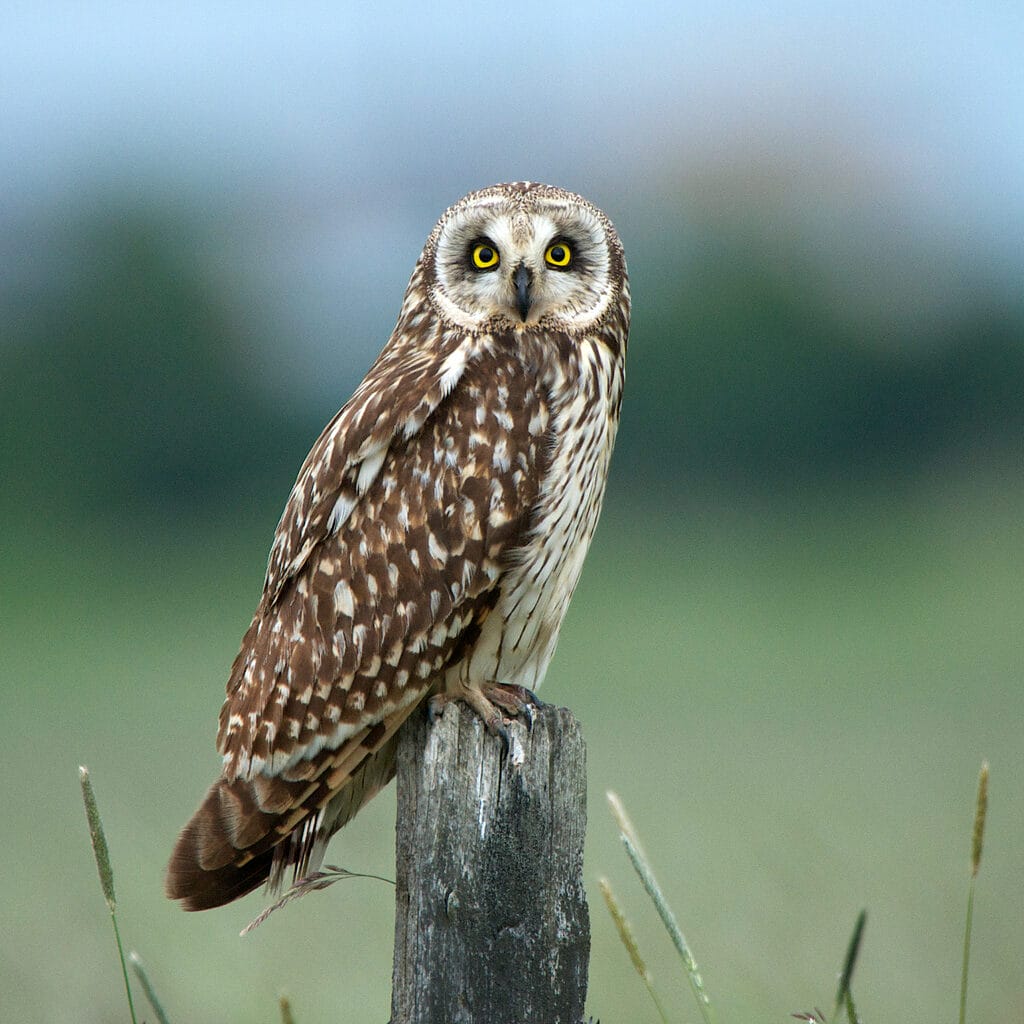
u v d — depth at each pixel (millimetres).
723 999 9086
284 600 7273
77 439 38781
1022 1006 8969
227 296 40531
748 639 27891
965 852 11734
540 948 5539
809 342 39750
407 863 5801
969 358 40562
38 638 30484
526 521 7078
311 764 6918
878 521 37156
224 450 39594
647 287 40406
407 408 7133
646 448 39406
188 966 9602
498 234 7562
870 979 9250
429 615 7004
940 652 26031
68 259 40000
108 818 13445
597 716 19859
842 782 15016
